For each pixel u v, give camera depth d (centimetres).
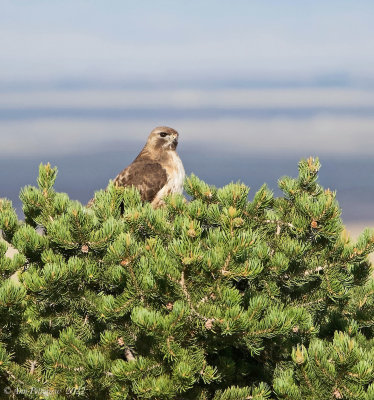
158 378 1183
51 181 1404
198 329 1173
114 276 1209
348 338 1165
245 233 1141
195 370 1182
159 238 1330
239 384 1373
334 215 1259
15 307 1160
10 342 1286
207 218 1270
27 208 1395
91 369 1191
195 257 1120
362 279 1406
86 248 1252
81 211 1241
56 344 1270
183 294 1159
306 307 1333
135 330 1245
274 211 1395
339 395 1139
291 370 1255
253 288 1303
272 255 1321
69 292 1245
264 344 1370
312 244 1322
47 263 1220
